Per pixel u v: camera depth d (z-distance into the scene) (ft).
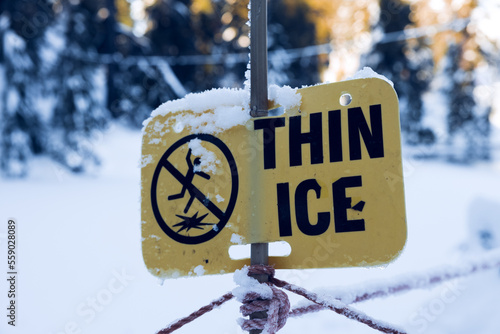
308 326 10.67
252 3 4.31
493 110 64.44
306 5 64.85
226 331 10.30
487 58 64.54
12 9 46.93
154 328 11.00
